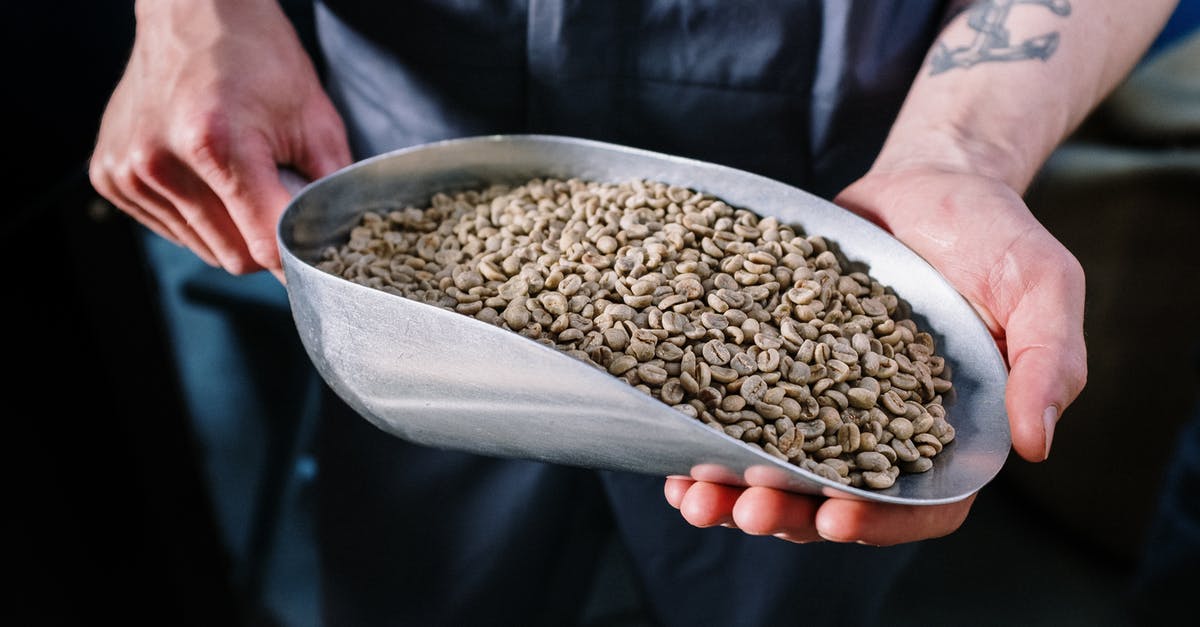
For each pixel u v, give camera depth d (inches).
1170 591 32.6
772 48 22.0
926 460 16.3
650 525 24.9
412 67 22.8
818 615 25.4
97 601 25.9
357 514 24.8
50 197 23.0
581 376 14.3
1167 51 36.7
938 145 20.3
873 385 17.1
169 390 26.2
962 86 21.1
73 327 24.1
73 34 25.1
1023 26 21.7
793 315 18.2
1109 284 34.2
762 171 23.7
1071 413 36.4
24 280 23.0
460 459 23.9
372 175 19.6
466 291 18.5
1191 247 32.4
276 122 20.1
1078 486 37.1
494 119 23.3
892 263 18.5
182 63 19.9
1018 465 39.4
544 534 24.9
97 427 25.1
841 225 19.1
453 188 21.1
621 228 19.5
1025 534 38.6
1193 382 33.6
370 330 15.7
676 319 17.6
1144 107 34.4
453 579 25.1
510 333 14.5
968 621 34.4
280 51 21.0
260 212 18.6
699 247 19.4
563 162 21.0
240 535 36.8
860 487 15.9
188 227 21.0
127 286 24.5
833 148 23.1
